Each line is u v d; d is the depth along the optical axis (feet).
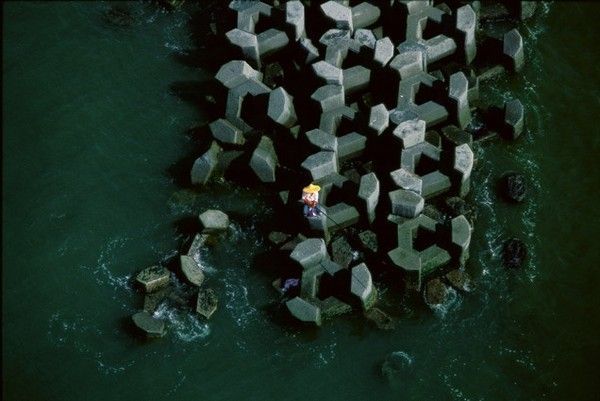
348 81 79.77
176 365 70.08
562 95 83.66
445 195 76.07
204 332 71.36
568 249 73.87
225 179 80.28
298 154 79.36
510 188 76.28
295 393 67.92
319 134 76.38
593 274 72.38
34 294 75.77
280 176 78.64
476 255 73.67
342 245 73.92
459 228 70.49
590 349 68.33
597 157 79.25
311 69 80.69
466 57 83.35
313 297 70.44
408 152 74.79
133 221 79.36
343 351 69.67
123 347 71.46
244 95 81.35
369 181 72.38
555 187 77.51
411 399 66.85
